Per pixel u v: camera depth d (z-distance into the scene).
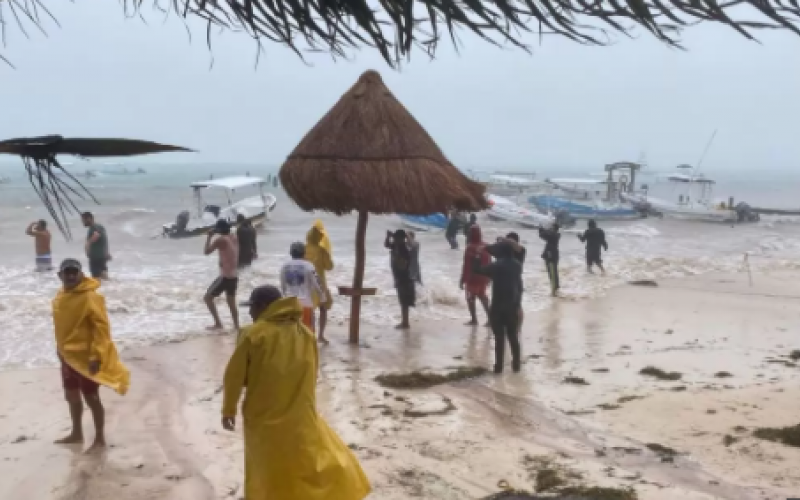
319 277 9.96
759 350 9.74
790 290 15.58
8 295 13.05
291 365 4.09
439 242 27.25
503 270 8.33
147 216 36.56
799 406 6.79
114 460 5.53
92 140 1.02
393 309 12.89
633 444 5.83
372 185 8.37
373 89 8.97
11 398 7.23
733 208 40.59
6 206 43.62
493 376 8.27
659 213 41.97
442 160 9.02
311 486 4.04
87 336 5.73
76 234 27.59
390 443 5.88
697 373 8.34
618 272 18.09
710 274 18.19
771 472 5.17
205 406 7.00
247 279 15.42
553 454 5.62
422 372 8.32
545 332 11.10
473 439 5.97
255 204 35.06
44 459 5.54
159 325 11.07
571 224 34.91
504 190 53.09
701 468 5.28
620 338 10.63
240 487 5.04
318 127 8.88
